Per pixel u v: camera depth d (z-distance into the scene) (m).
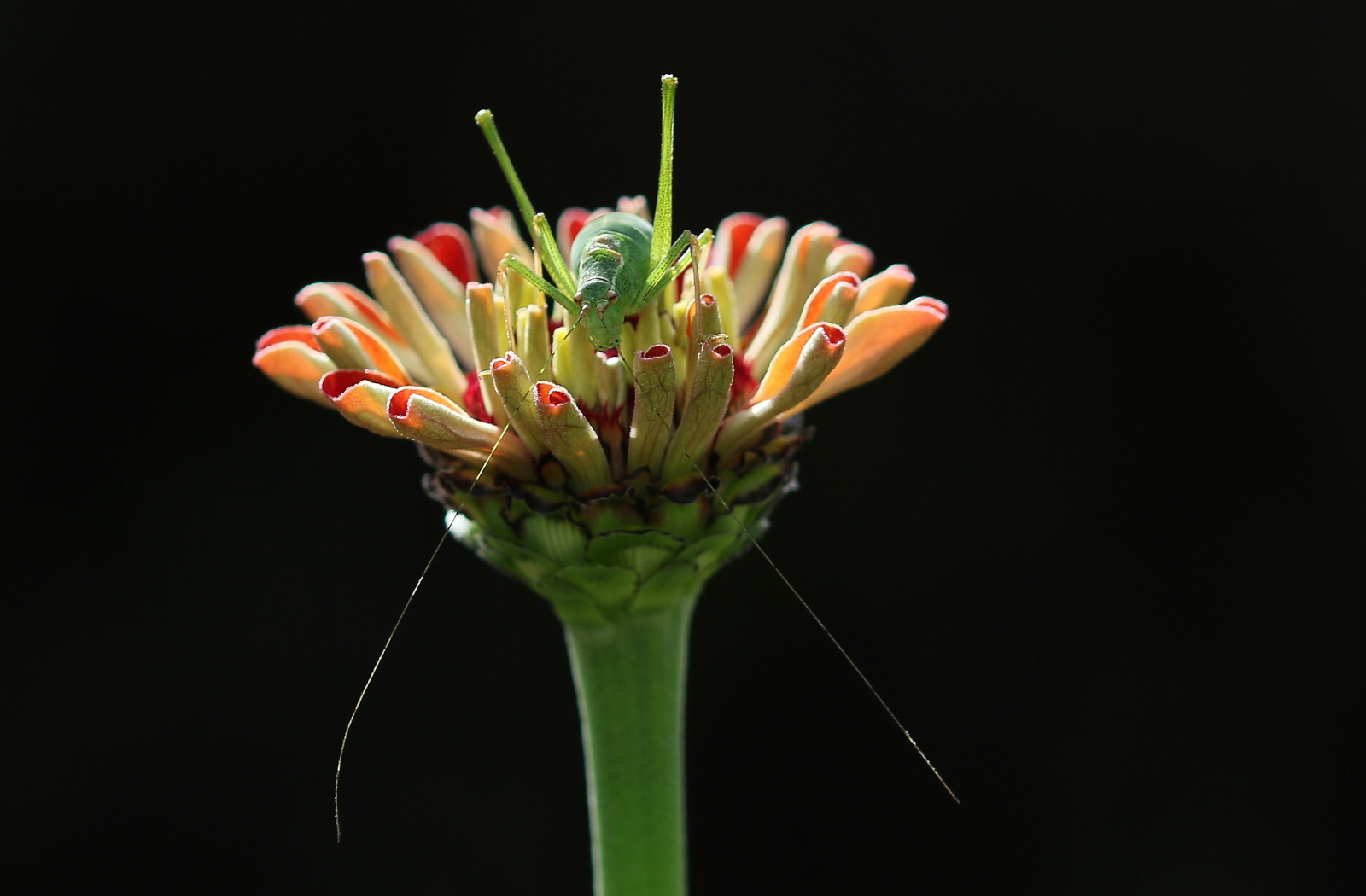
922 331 0.25
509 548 0.25
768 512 0.26
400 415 0.25
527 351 0.25
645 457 0.25
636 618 0.26
